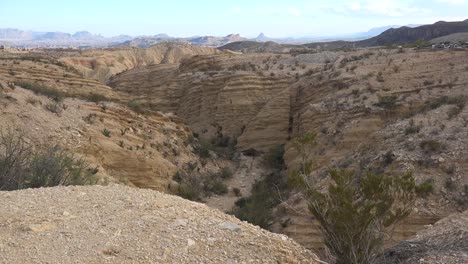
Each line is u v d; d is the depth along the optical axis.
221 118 42.62
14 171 10.35
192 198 23.27
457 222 9.03
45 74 39.41
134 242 5.72
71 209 6.78
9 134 15.10
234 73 46.19
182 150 28.84
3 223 6.21
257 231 6.44
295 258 5.96
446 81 30.28
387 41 127.75
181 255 5.49
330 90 35.44
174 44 116.75
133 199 7.30
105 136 23.61
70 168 12.60
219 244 5.85
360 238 7.15
